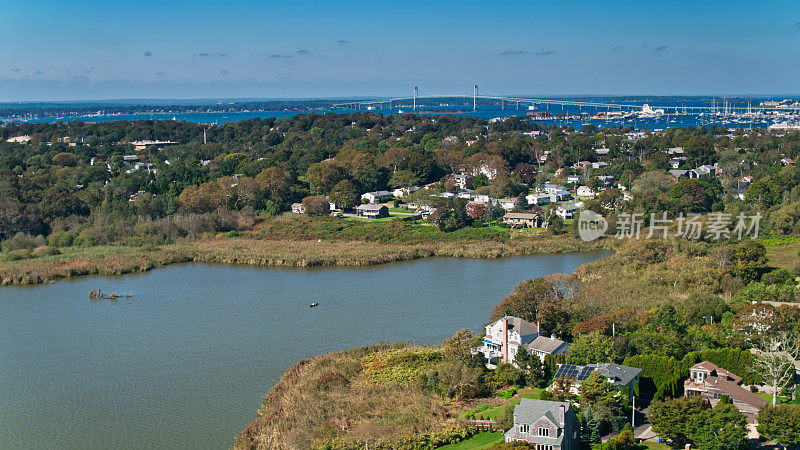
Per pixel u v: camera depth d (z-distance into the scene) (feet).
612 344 335.67
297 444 284.61
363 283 542.98
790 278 463.01
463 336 372.17
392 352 378.94
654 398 295.28
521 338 361.51
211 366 377.50
